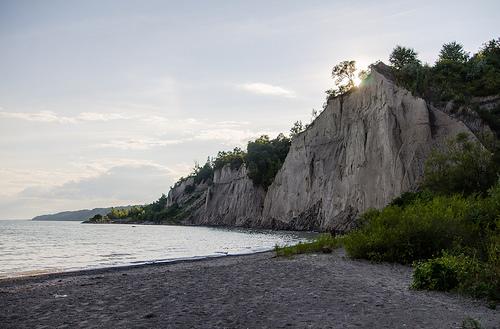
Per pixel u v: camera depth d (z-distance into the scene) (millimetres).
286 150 132000
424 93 63594
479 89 63094
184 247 45406
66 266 27062
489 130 53688
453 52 85688
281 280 14008
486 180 32781
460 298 10680
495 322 8117
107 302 11188
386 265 17641
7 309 10648
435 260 12352
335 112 86125
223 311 9406
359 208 65312
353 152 70750
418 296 10875
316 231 80875
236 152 161000
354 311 9109
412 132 58781
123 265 25859
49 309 10500
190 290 12672
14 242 54281
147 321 8688
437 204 21016
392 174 58969
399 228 18516
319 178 85938
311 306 9695
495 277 10938
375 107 67500
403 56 79250
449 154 36438
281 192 99062
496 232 15812
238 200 128500
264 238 61062
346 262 18859
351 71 95312
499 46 79438
